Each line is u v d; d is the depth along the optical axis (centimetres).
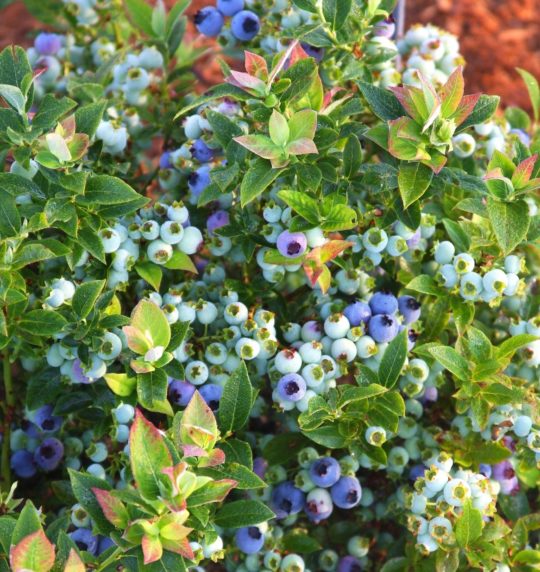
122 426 72
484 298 73
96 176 71
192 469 67
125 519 64
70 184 70
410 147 71
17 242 70
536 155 71
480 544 71
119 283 73
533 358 75
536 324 76
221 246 76
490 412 74
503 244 70
